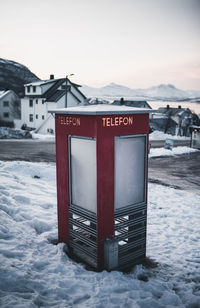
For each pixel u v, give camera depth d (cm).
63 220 515
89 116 424
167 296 388
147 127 479
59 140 494
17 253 449
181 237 665
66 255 486
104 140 423
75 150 473
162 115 6275
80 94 4675
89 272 436
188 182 1378
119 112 426
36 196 800
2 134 3262
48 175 1201
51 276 404
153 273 471
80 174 469
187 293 412
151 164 1873
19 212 641
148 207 896
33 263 429
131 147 469
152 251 571
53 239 556
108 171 434
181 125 6134
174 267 503
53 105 4225
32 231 569
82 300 360
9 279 367
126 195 475
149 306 360
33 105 4588
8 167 1163
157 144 3200
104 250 446
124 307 349
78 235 486
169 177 1484
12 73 15312
